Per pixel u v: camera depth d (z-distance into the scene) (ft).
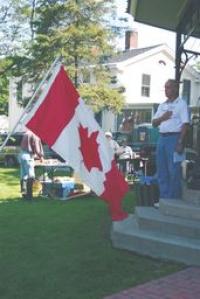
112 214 25.89
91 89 95.20
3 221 37.58
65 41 94.79
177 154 32.35
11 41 102.89
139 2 41.14
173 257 27.20
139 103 113.09
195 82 129.59
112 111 101.40
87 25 95.04
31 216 39.55
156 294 23.06
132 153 67.15
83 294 23.24
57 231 34.12
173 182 32.55
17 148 96.73
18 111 145.69
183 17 41.47
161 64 131.13
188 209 29.66
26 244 30.89
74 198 49.70
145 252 28.27
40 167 60.18
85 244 30.60
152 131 84.99
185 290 23.43
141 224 30.04
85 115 25.53
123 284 24.26
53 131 25.02
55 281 24.75
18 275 25.61
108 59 108.17
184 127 32.04
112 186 25.76
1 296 23.17
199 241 27.55
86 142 25.45
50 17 96.12
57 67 25.27
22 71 100.37
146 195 35.47
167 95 32.58
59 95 25.16
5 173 82.23
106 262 27.25
